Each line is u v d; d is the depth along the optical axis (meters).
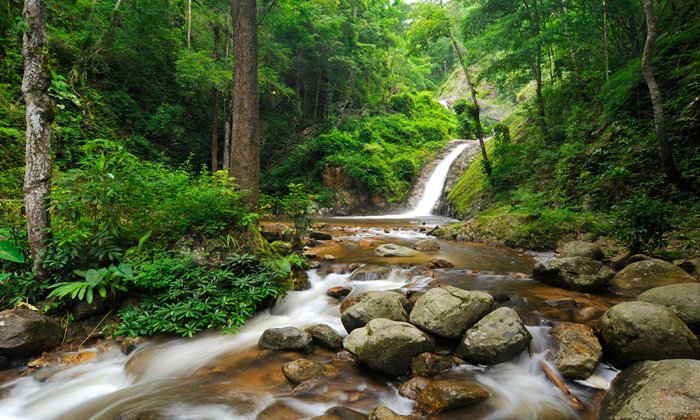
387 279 6.32
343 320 4.25
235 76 6.74
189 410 2.86
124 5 14.11
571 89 14.20
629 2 11.27
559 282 5.50
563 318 4.12
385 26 33.53
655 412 2.21
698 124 8.27
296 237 7.61
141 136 16.02
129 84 16.89
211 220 5.66
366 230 13.88
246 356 3.80
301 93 30.64
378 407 2.69
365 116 32.03
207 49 17.80
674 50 10.07
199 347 4.00
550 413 2.76
